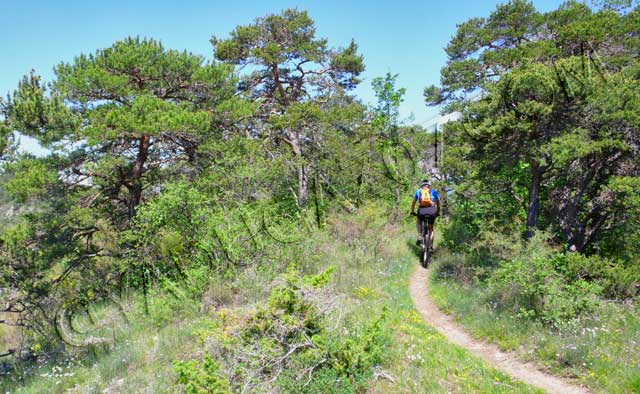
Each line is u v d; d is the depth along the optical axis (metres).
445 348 7.34
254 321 6.60
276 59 21.95
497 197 13.60
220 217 12.22
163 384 6.84
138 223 14.04
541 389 6.07
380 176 21.17
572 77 10.38
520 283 8.67
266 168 16.42
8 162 14.38
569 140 9.86
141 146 16.36
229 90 17.92
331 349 6.16
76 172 15.44
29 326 12.45
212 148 16.00
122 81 15.12
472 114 11.82
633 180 9.78
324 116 21.11
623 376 6.18
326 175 21.41
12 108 13.90
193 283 11.00
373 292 10.12
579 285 8.38
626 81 10.85
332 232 15.80
